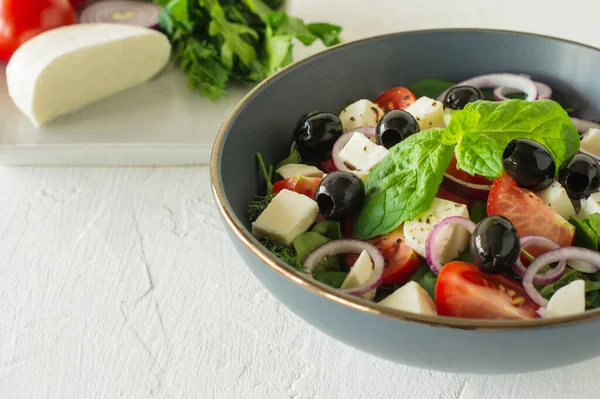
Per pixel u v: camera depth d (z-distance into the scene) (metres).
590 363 0.48
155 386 0.48
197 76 0.69
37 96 0.64
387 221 0.49
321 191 0.50
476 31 0.58
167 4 0.75
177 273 0.54
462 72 0.59
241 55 0.69
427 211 0.49
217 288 0.54
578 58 0.56
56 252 0.56
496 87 0.59
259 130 0.53
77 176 0.62
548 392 0.47
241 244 0.44
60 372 0.49
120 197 0.60
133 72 0.69
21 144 0.62
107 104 0.68
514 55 0.58
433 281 0.48
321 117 0.54
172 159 0.63
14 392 0.48
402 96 0.58
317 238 0.49
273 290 0.44
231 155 0.50
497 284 0.46
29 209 0.59
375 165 0.51
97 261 0.55
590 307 0.47
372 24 0.77
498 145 0.49
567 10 0.77
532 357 0.42
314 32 0.72
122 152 0.62
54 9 0.74
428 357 0.43
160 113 0.66
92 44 0.66
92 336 0.51
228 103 0.68
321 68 0.56
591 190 0.50
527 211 0.48
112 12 0.78
